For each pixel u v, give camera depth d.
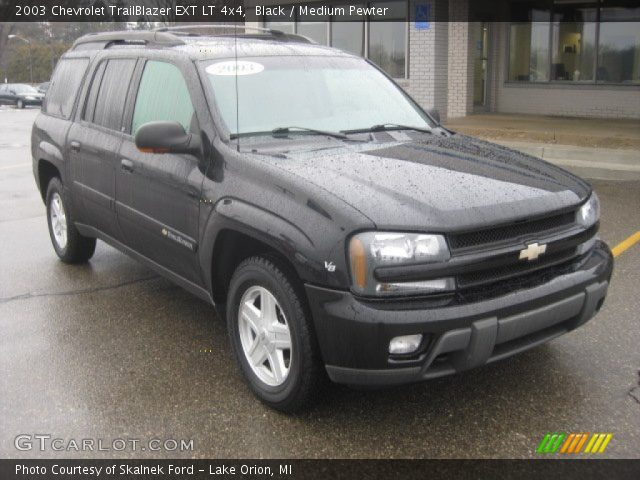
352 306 3.18
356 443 3.43
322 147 4.14
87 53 6.07
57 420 3.70
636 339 4.50
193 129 4.28
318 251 3.26
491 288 3.36
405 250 3.16
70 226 6.14
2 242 7.43
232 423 3.63
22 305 5.42
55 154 6.04
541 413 3.65
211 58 4.54
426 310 3.16
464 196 3.42
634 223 7.50
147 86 4.91
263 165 3.75
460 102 16.70
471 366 3.29
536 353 4.34
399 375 3.20
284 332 3.62
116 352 4.53
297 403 3.58
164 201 4.45
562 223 3.67
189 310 5.28
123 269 6.33
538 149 11.73
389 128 4.65
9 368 4.31
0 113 33.44
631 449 3.32
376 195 3.36
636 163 10.76
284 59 4.78
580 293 3.61
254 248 3.95
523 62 17.39
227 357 4.44
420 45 16.08
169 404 3.84
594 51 16.31
